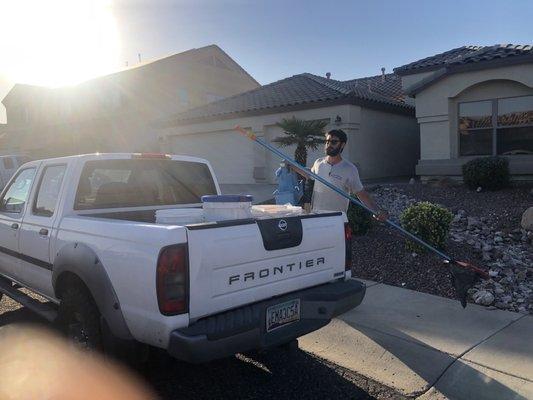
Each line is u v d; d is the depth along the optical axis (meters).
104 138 27.94
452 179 12.74
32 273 4.68
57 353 4.50
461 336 4.65
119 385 3.78
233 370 4.24
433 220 6.73
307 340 4.75
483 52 12.58
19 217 4.93
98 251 3.58
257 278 3.47
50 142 31.55
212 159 19.31
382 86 21.55
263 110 16.91
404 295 5.89
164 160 5.00
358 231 7.80
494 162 11.07
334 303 3.78
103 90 28.52
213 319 3.23
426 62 16.16
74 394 3.79
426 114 13.45
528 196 10.21
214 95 29.77
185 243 3.09
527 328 4.78
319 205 5.42
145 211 4.77
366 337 4.73
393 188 12.46
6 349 4.62
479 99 12.76
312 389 3.90
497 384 3.78
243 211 3.74
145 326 3.20
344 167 5.28
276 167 17.27
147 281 3.13
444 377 3.94
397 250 7.16
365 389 3.86
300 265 3.78
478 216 9.21
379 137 16.91
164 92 27.05
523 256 6.97
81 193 4.39
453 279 4.64
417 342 4.57
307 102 15.77
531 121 12.10
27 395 3.78
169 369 4.25
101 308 3.49
